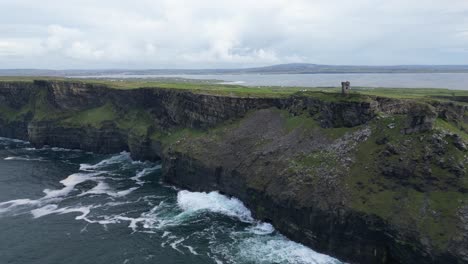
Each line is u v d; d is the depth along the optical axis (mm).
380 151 68312
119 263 61469
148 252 64562
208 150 95062
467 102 100875
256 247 66062
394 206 59750
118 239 69000
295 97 96000
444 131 65750
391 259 58812
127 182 100875
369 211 60188
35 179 103188
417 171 62344
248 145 90562
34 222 75812
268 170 79062
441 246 53281
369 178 65312
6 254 63812
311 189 68312
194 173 93625
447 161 61500
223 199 86000
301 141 82000
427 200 58812
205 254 63906
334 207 63500
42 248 65812
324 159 73125
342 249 61781
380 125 73562
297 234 67750
